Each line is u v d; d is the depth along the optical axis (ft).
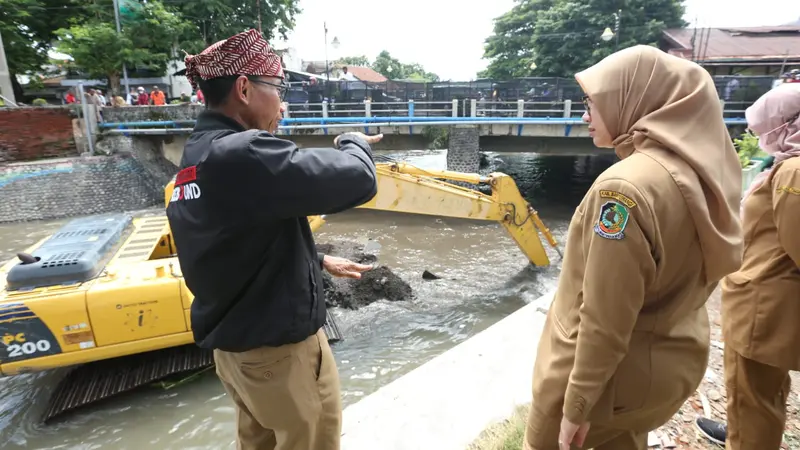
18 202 44.42
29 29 73.61
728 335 7.22
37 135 51.06
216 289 4.86
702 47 76.18
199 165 4.52
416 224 40.50
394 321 21.16
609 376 4.44
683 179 4.18
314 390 5.40
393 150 55.62
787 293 6.43
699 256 4.49
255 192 4.38
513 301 23.44
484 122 48.24
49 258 14.49
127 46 62.69
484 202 24.54
